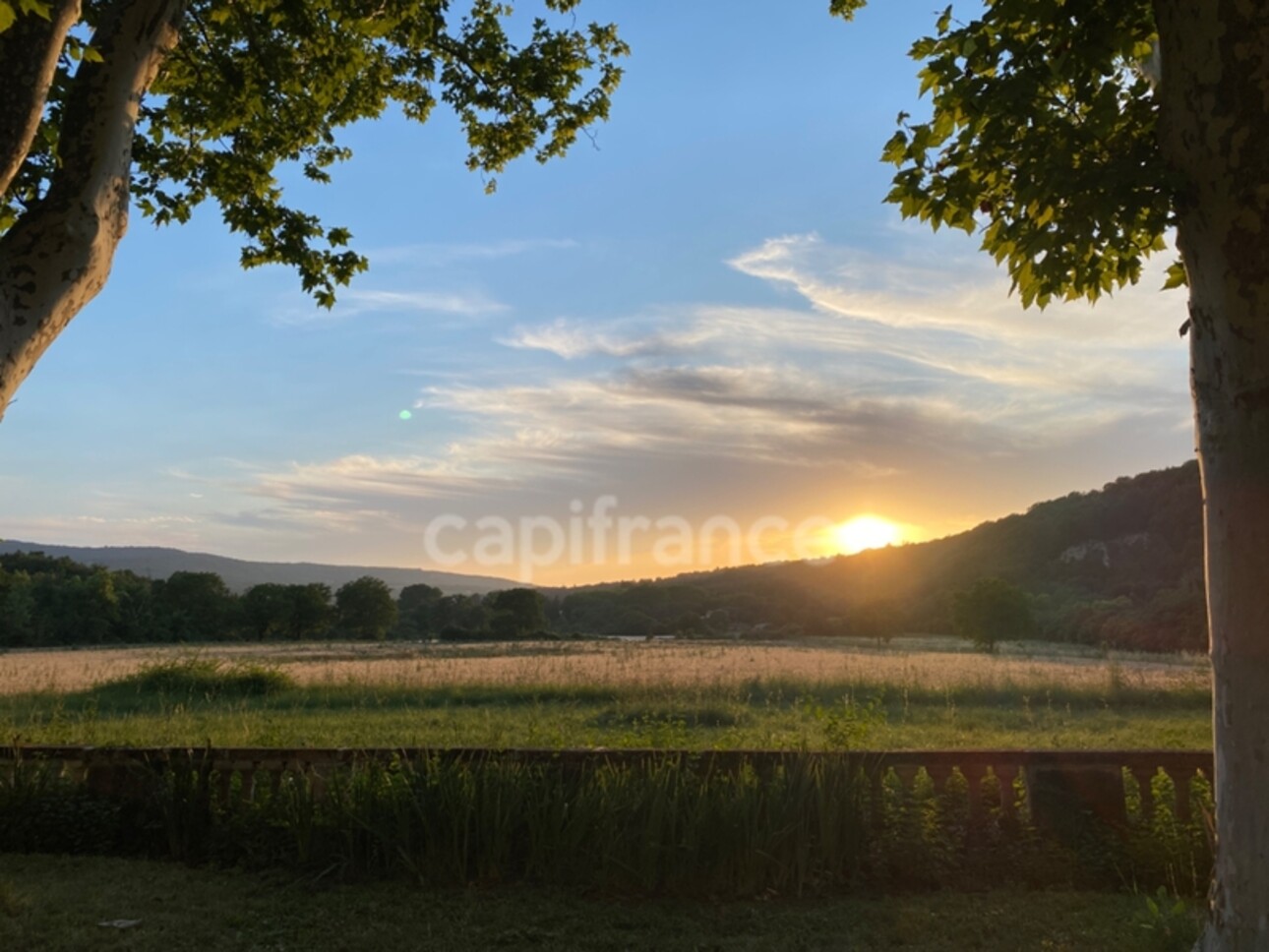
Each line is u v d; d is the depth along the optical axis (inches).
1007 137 208.1
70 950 201.8
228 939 208.1
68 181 204.2
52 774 287.1
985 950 201.2
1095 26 198.4
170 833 268.1
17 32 185.3
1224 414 159.5
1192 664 1578.5
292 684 965.8
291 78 403.9
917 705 808.9
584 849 245.9
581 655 1803.6
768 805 243.8
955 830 253.4
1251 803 155.0
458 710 768.9
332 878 249.4
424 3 410.3
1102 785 253.0
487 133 459.5
